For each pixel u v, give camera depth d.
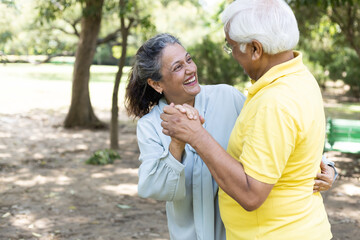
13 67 39.38
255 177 1.43
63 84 22.80
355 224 4.55
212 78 11.60
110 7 8.38
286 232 1.54
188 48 11.58
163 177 1.72
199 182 1.88
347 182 6.21
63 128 10.80
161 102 1.99
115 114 8.46
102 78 27.92
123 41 8.10
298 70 1.56
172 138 1.68
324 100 18.16
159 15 11.23
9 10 11.59
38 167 7.03
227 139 1.92
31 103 14.99
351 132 6.60
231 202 1.69
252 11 1.50
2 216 4.70
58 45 14.85
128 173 6.81
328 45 12.44
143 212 4.98
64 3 8.97
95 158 7.40
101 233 4.30
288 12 1.51
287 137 1.43
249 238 1.63
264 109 1.46
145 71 1.85
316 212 1.62
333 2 5.69
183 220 1.97
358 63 17.66
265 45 1.49
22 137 9.50
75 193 5.65
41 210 4.95
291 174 1.53
